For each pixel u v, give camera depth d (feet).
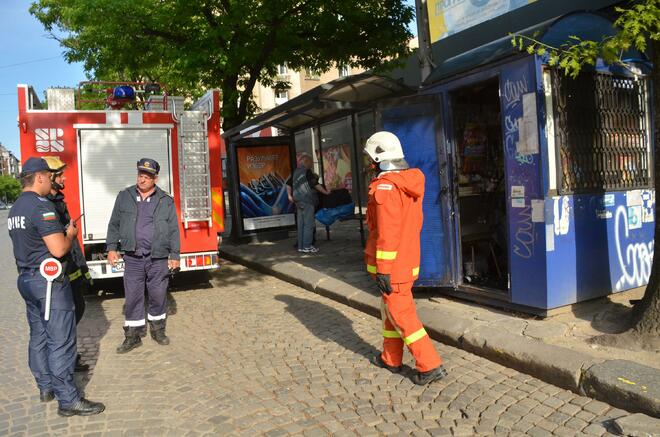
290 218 39.34
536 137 15.60
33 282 12.45
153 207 17.56
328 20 36.04
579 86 16.49
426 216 19.36
